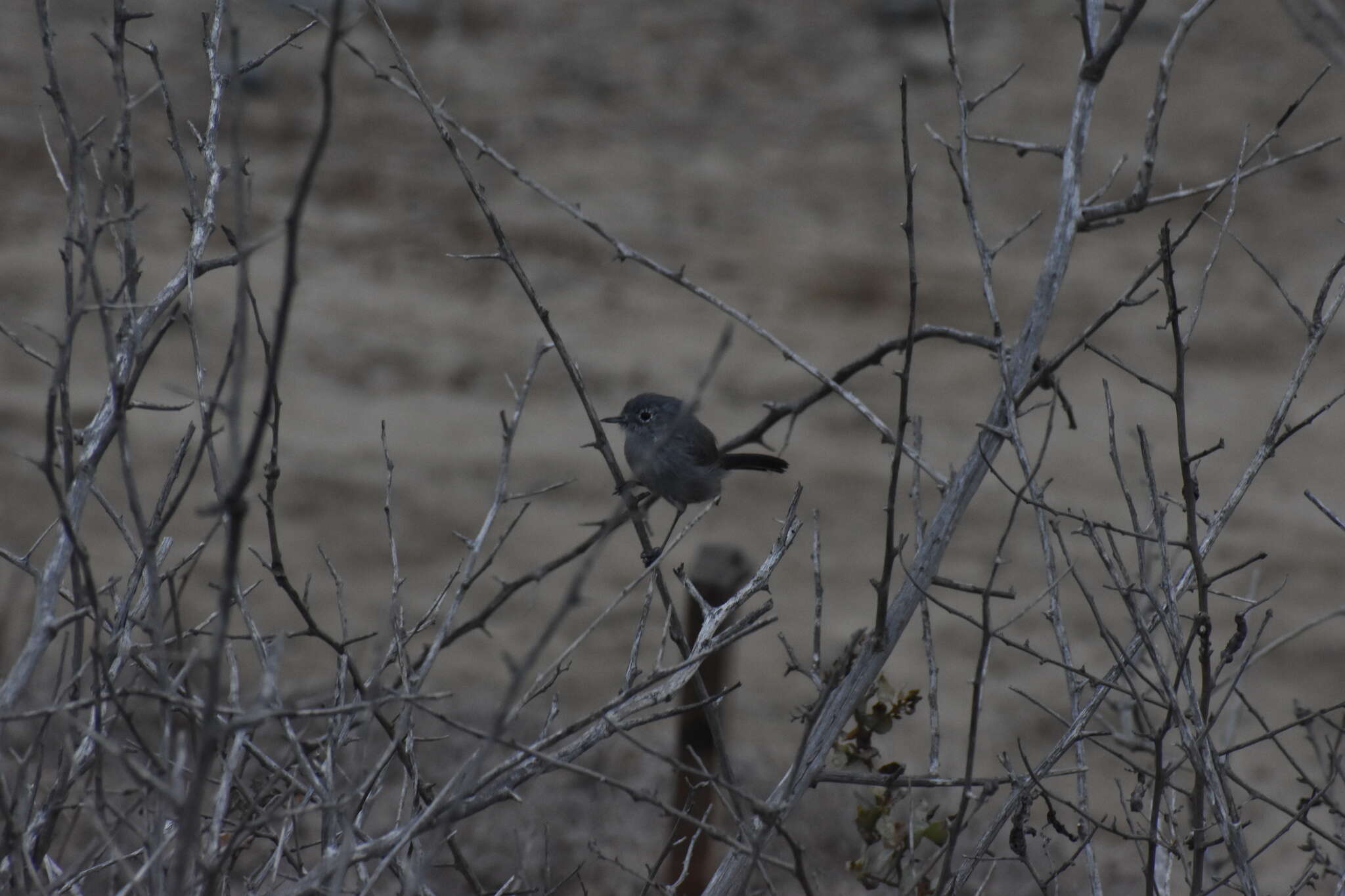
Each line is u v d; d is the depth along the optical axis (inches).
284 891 241.6
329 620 946.1
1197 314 290.5
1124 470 1443.2
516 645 956.6
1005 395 283.6
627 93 2591.0
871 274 1972.2
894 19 2913.4
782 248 2047.2
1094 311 1934.1
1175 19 2915.8
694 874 511.5
